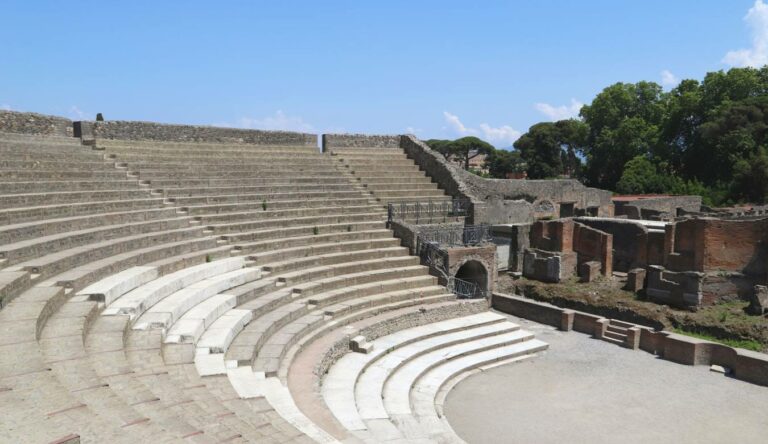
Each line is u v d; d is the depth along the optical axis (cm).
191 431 769
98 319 1272
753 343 2266
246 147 3291
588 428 1619
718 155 6550
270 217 2642
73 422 687
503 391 1895
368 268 2581
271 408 1112
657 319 2544
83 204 1903
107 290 1381
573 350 2339
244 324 1694
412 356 2056
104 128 2692
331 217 2814
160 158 2727
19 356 880
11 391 757
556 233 3228
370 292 2425
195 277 1833
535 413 1720
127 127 2786
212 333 1509
